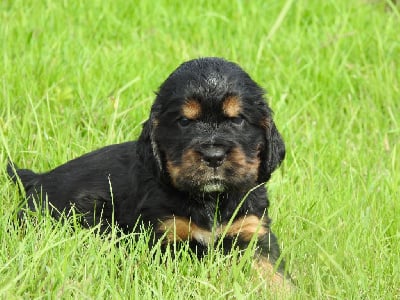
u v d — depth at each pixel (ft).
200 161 16.60
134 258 16.66
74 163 20.11
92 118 23.59
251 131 17.57
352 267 17.21
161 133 17.57
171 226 17.62
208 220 17.83
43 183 20.03
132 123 23.57
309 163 21.80
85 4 31.78
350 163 22.15
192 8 32.24
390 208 20.26
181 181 16.84
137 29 30.66
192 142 16.83
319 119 25.02
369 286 16.75
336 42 28.89
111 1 32.27
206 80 17.13
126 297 15.34
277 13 32.30
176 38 29.71
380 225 19.16
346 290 16.28
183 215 17.67
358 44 29.14
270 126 17.97
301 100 25.81
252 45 28.94
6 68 25.45
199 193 17.44
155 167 17.67
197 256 17.79
